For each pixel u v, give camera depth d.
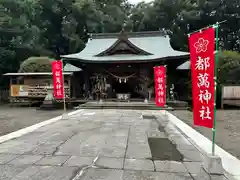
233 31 32.72
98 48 20.34
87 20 31.09
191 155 4.31
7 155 4.29
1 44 22.70
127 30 33.31
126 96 16.61
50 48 33.91
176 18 31.83
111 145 5.02
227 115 11.75
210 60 3.54
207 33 3.56
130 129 6.94
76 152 4.48
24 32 23.69
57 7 31.14
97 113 11.12
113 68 17.66
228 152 4.86
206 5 29.98
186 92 18.19
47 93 15.26
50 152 4.48
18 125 8.54
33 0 25.64
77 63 17.58
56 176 3.28
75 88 19.31
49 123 8.16
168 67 18.06
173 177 3.25
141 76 17.28
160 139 5.64
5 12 21.14
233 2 28.98
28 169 3.55
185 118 10.04
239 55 18.12
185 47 29.75
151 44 19.88
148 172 3.44
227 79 16.47
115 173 3.39
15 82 18.38
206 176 3.30
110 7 35.44
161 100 9.48
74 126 7.49
